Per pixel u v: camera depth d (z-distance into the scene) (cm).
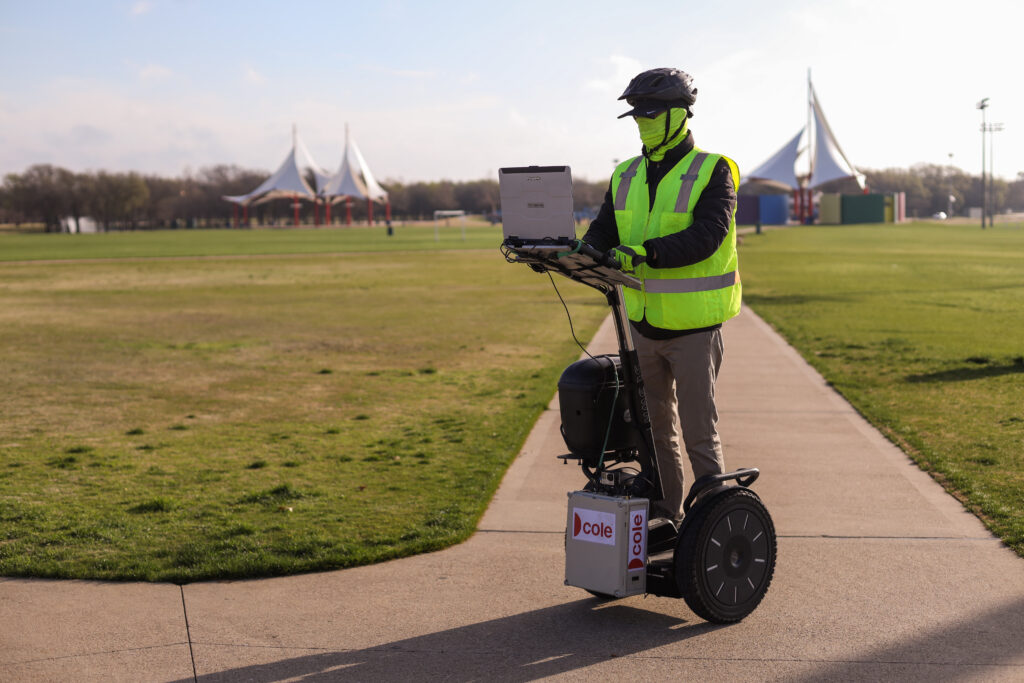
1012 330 1551
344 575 468
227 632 397
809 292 2384
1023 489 607
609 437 395
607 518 383
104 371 1232
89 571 473
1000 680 343
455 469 693
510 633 392
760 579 402
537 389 1055
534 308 2098
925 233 8106
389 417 912
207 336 1623
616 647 376
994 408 885
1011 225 11231
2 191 14975
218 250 5894
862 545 503
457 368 1238
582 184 16662
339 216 18788
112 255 5209
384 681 350
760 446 745
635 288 373
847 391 982
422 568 476
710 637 384
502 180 362
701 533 379
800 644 376
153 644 386
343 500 613
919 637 382
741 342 1411
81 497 631
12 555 502
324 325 1789
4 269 3866
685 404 400
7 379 1168
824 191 17562
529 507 589
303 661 368
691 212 383
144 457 754
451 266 3956
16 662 369
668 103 380
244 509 595
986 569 463
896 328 1584
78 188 14950
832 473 660
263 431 855
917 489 616
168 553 504
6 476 693
